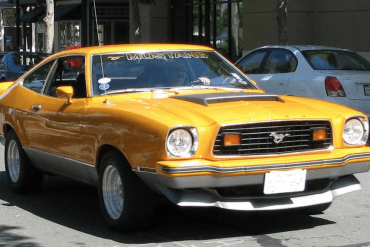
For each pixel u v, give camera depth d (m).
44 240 5.77
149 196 5.68
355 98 10.40
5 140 8.10
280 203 5.64
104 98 6.31
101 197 6.04
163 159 5.30
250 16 22.73
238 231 5.95
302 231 5.94
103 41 34.88
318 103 6.20
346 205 7.03
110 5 34.69
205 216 6.52
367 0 20.72
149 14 28.33
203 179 5.30
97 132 5.97
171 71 6.71
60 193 7.85
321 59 11.10
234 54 25.59
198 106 5.73
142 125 5.46
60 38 37.56
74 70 6.95
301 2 21.44
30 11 37.94
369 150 5.94
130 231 5.89
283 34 15.88
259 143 5.50
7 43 44.59
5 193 7.89
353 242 5.56
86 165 6.25
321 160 5.62
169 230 6.00
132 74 6.59
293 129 5.64
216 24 26.55
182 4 28.48
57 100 6.89
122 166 5.68
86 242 5.66
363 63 11.41
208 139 5.38
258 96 6.08
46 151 6.96
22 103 7.54
